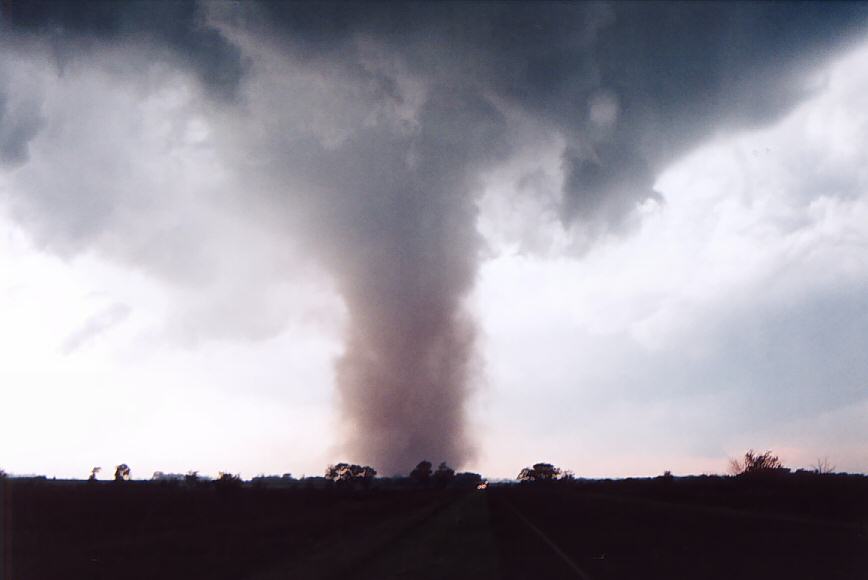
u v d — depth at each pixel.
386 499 93.19
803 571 16.08
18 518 48.41
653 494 71.56
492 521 38.44
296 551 25.58
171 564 22.30
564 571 16.95
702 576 15.49
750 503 49.50
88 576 19.92
